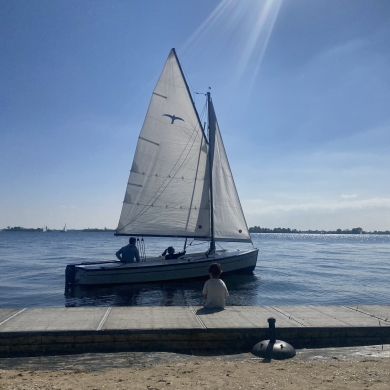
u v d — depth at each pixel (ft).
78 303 60.29
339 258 162.71
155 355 27.09
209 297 35.47
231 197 87.76
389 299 64.85
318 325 29.89
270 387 19.98
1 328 28.35
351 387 19.81
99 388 19.90
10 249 221.46
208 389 19.71
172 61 82.33
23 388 19.88
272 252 210.59
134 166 79.71
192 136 84.23
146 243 349.00
